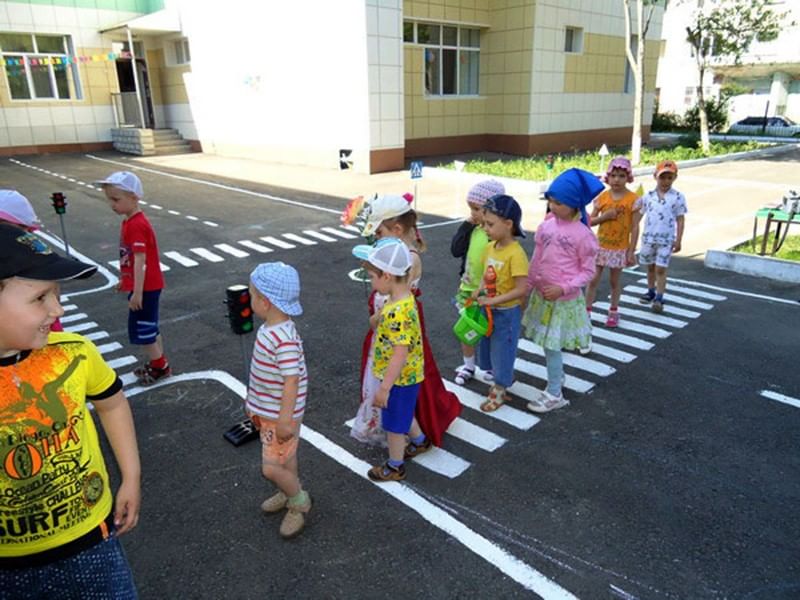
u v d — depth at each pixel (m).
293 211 12.84
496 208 3.96
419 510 3.47
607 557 3.10
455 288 7.64
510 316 4.25
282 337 3.00
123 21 24.66
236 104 21.81
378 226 3.85
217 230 11.17
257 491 3.67
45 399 1.73
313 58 18.22
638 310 6.72
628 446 4.10
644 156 19.94
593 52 22.45
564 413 4.54
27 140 23.52
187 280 8.16
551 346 4.31
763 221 11.14
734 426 4.34
